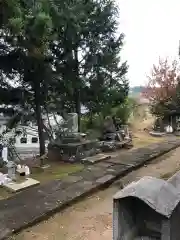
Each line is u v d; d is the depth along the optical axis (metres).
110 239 3.86
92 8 10.45
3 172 6.98
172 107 15.41
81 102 11.52
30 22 6.59
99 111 11.60
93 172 6.94
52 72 9.34
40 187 5.82
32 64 8.53
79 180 6.27
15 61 8.57
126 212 2.71
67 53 10.14
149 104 16.36
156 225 2.62
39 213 4.52
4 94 9.04
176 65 19.31
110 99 11.59
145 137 13.70
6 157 10.95
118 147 10.44
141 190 2.57
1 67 8.76
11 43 7.53
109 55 11.20
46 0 7.28
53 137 10.59
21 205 4.85
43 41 7.25
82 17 9.49
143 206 2.69
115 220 2.68
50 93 10.33
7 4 5.72
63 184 5.99
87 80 11.02
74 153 8.48
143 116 17.06
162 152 9.59
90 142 9.00
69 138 8.72
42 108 10.70
